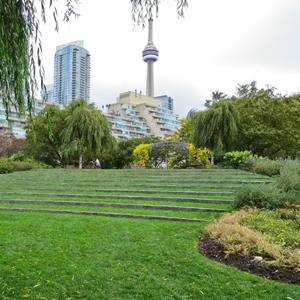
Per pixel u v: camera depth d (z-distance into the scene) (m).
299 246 5.33
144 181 15.55
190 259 5.03
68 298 3.72
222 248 5.48
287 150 26.95
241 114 25.14
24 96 4.79
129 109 119.38
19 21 4.54
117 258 5.15
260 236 5.69
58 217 8.77
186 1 5.45
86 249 5.66
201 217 8.41
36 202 11.30
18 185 15.45
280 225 6.39
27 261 5.03
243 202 8.66
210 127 22.91
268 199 8.34
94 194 12.41
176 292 3.86
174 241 6.13
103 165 43.16
